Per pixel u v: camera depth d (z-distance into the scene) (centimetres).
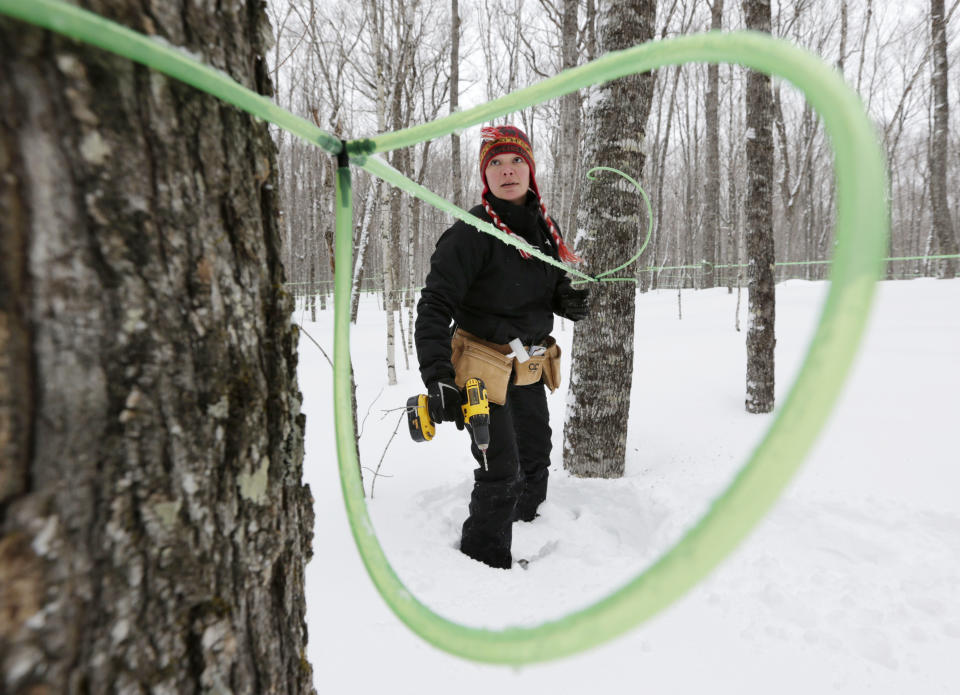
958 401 369
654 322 942
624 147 292
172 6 50
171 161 50
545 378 248
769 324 415
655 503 258
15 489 40
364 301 1916
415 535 216
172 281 51
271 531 66
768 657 147
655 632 155
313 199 1293
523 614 162
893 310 788
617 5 289
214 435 56
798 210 2839
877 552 207
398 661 136
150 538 50
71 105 42
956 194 2577
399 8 759
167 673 52
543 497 262
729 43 31
